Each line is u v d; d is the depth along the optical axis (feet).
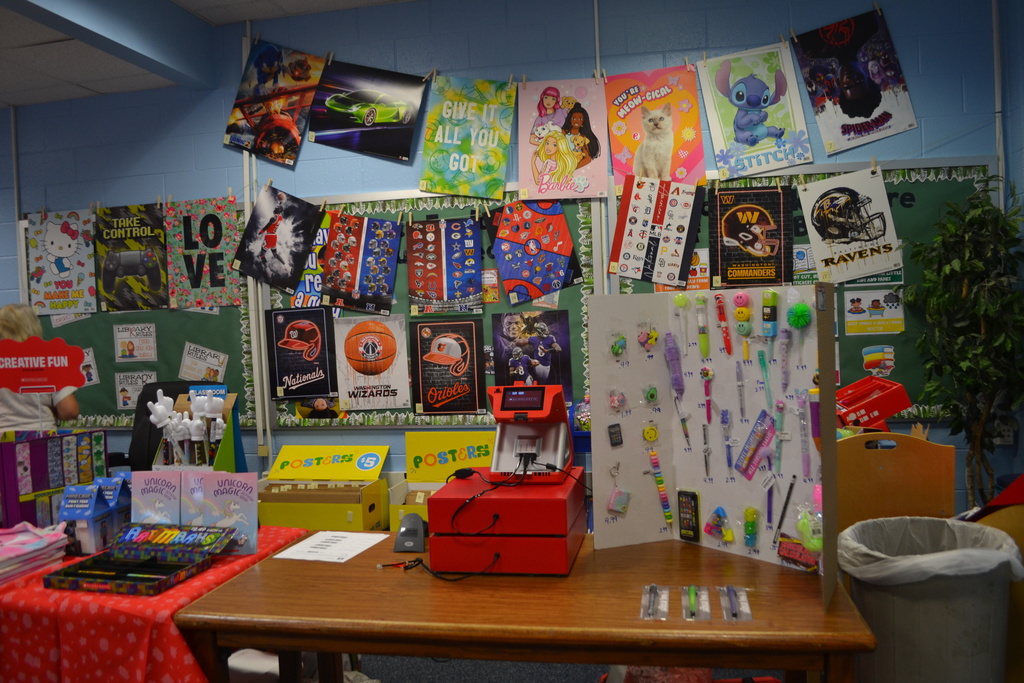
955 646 5.45
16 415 9.93
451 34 12.12
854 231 11.02
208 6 12.17
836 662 4.56
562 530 5.70
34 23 10.43
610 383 6.30
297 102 12.60
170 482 6.63
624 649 4.78
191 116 13.06
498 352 11.96
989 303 9.64
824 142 11.13
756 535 5.94
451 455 11.78
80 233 13.44
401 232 12.29
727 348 6.06
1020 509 6.56
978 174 10.82
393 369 12.30
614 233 11.56
